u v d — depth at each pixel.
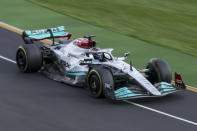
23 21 61.00
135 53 51.44
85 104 35.47
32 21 61.25
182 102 36.84
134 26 63.81
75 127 31.31
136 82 36.28
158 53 51.94
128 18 67.56
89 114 33.56
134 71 37.31
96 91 36.16
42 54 42.25
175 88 36.88
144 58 49.81
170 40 58.84
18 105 34.97
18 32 56.69
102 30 59.56
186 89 40.34
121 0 77.44
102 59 38.69
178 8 76.81
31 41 43.75
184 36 61.81
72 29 59.00
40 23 60.69
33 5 68.44
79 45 40.94
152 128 31.66
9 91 37.91
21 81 40.38
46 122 31.98
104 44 54.09
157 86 36.78
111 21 64.81
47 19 62.47
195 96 38.56
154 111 34.62
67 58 40.66
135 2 77.19
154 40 57.50
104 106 35.16
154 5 77.00
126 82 37.31
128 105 35.53
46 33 44.69
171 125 32.31
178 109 35.28
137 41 56.00
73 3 72.56
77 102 35.84
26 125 31.47
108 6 72.75
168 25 66.56
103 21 64.25
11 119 32.41
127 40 56.12
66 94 37.56
